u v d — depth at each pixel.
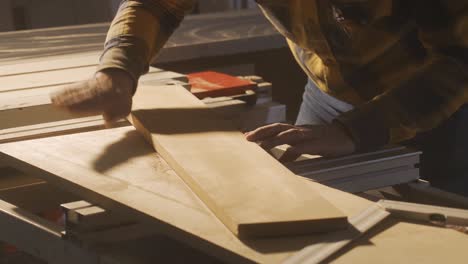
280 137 1.51
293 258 1.09
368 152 1.66
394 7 1.62
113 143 1.56
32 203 1.72
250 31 2.81
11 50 2.51
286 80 3.04
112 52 1.65
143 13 1.72
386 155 1.65
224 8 3.55
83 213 1.35
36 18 3.66
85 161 1.46
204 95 1.99
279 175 1.33
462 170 2.09
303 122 2.20
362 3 1.61
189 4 1.77
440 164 2.07
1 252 1.88
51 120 1.79
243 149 1.46
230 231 1.17
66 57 2.38
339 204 1.28
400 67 1.78
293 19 1.72
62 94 1.59
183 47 2.52
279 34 2.75
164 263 1.31
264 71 3.03
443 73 1.57
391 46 1.73
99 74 1.61
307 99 2.19
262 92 2.07
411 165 1.67
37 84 2.00
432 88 1.56
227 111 1.91
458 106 1.59
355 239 1.15
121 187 1.33
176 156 1.40
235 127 1.60
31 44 2.62
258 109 1.97
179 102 1.74
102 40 2.70
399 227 1.21
